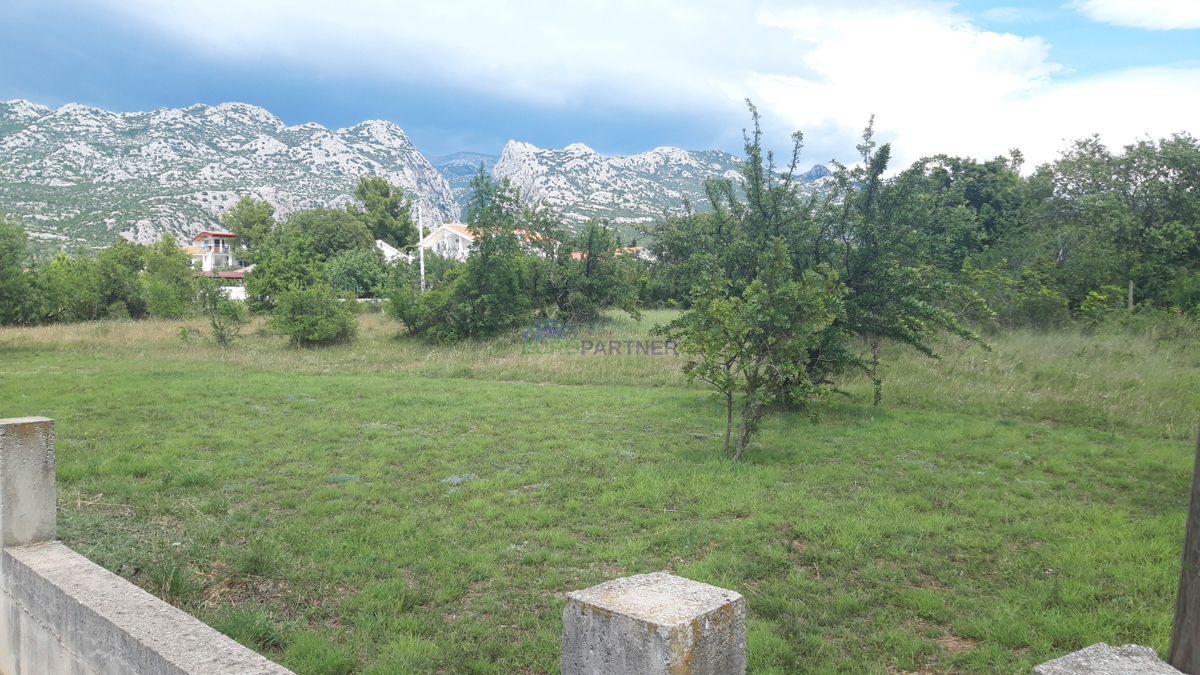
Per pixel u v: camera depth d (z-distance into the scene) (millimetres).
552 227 30672
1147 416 12023
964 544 6160
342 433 10703
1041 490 7961
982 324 21594
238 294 52281
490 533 6434
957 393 14102
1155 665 1891
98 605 3111
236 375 17281
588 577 5445
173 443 9664
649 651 1855
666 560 5836
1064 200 30328
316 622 4695
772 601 4961
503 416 12281
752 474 8398
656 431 11242
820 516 6820
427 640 4441
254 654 2650
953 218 14805
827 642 4473
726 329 9719
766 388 9711
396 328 29344
